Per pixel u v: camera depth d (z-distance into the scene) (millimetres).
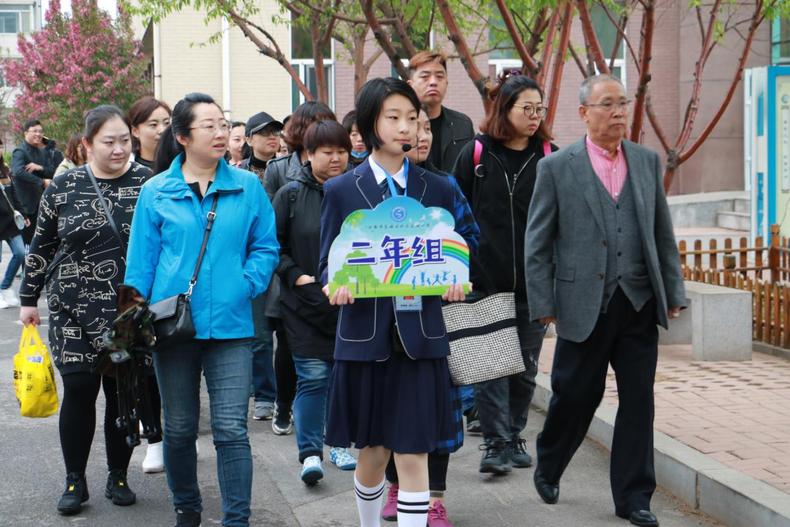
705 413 7934
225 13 13586
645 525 5875
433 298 5004
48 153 16156
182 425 5488
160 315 5266
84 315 6102
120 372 5742
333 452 7285
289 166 7660
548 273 5992
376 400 5000
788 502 5582
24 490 6730
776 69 15508
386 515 6035
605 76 5934
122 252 6133
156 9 13844
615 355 5980
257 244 5594
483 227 6750
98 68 32812
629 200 5879
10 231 13633
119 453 6398
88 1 33094
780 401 8375
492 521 6023
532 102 6691
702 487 6195
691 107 11523
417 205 4914
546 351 10734
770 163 15625
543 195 5992
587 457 7375
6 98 45625
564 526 5922
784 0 11188
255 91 24500
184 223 5402
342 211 5055
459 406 5797
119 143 6137
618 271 5844
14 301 15812
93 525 6043
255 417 8734
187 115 5434
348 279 4898
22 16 71562
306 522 6078
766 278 14734
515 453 7109
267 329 8602
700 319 10477
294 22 14047
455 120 7746
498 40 15398
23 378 6281
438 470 5832
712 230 23375
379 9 13602
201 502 5922
